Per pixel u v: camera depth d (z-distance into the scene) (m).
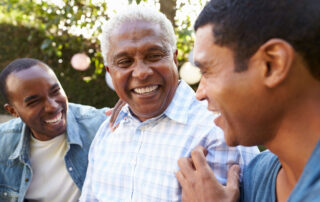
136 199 1.30
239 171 1.15
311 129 0.61
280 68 0.58
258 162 1.01
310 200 0.50
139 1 2.62
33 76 1.67
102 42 1.31
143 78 1.21
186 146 1.26
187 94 1.42
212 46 0.66
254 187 0.96
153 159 1.30
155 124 1.36
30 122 1.72
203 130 1.27
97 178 1.45
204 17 0.69
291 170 0.70
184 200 1.09
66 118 1.84
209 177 1.05
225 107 0.68
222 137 1.22
